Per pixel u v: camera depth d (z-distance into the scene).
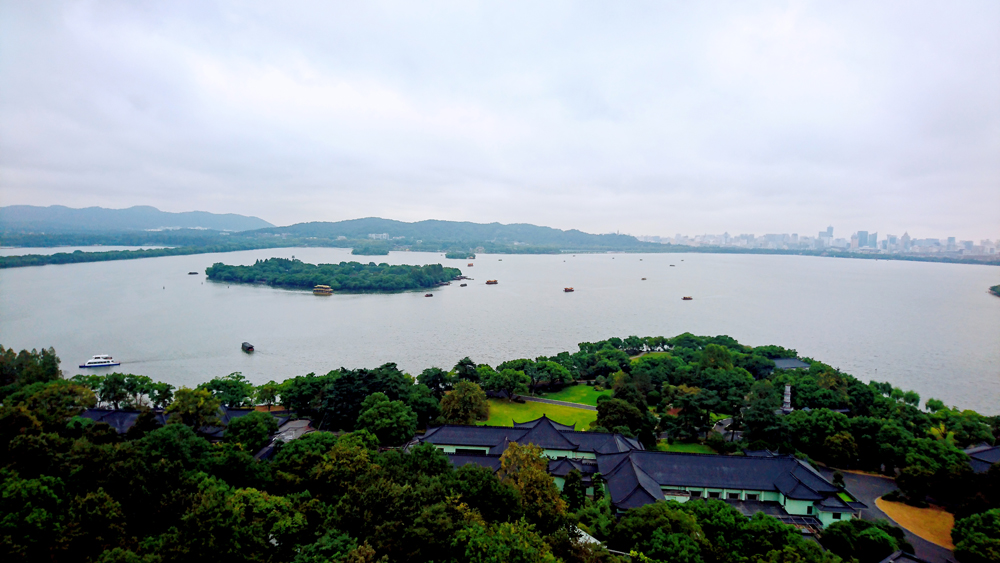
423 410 128.50
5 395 117.19
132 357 194.38
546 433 107.75
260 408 142.12
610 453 99.19
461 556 54.81
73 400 109.44
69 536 50.59
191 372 178.62
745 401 129.50
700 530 69.44
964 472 91.81
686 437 124.81
